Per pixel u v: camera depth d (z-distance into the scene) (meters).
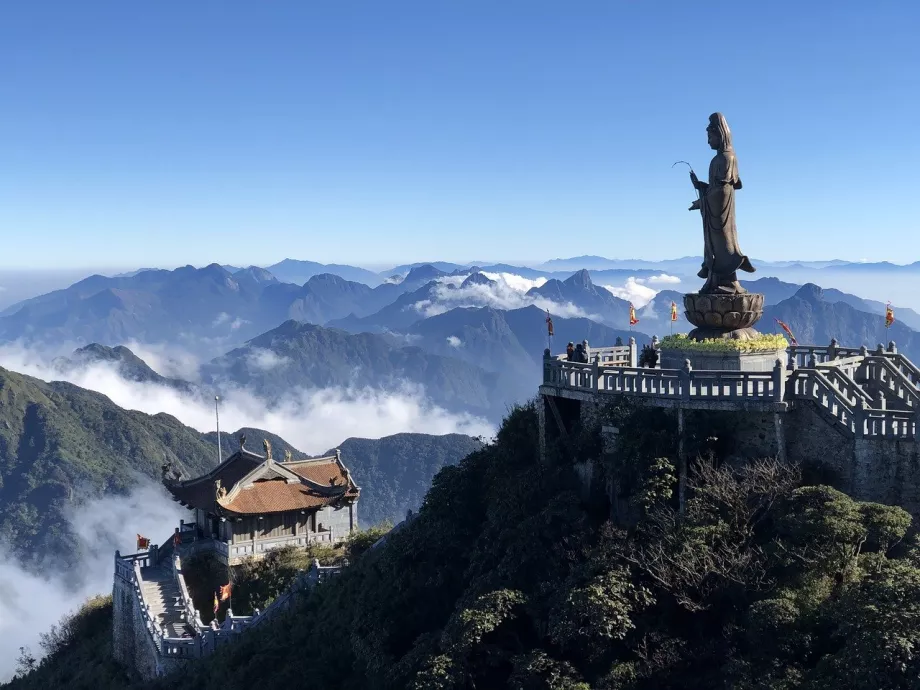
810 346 51.94
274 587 69.56
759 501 38.28
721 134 47.53
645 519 40.91
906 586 30.09
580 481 46.56
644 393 43.84
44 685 75.81
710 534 37.16
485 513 49.00
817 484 39.00
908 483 37.78
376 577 50.03
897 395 47.09
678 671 34.78
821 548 34.19
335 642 48.66
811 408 40.34
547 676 35.12
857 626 29.69
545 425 49.62
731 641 34.56
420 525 49.06
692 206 49.44
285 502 74.81
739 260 47.81
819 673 29.81
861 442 38.88
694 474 41.81
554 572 40.41
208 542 74.56
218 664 53.41
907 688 27.58
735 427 42.09
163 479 83.88
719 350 45.94
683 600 35.75
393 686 39.44
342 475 81.00
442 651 37.41
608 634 34.53
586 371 46.97
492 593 38.75
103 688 67.31
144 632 64.88
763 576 34.91
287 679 46.91
